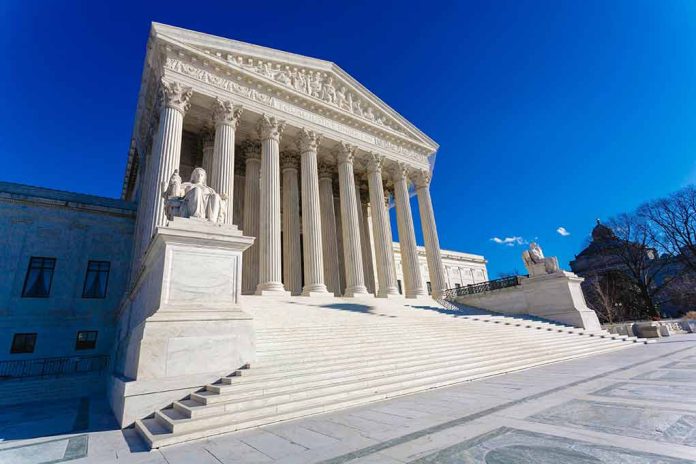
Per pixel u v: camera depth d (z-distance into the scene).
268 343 10.65
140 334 8.18
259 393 7.43
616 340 19.05
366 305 20.81
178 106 20.44
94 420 8.90
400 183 33.09
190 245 9.17
